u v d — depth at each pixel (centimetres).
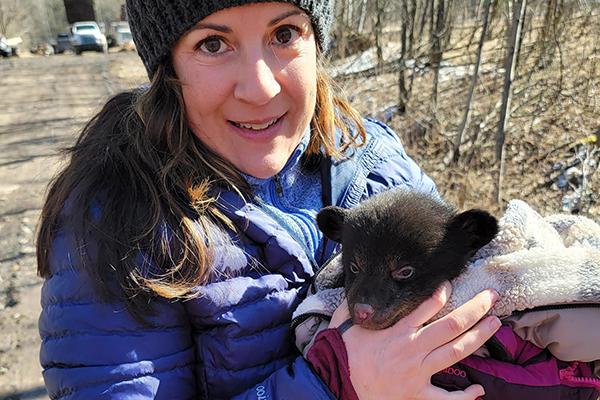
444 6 225
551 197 139
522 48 203
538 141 160
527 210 41
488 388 35
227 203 39
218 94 38
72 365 33
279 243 39
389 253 40
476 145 162
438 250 40
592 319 34
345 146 48
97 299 33
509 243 39
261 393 35
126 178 36
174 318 35
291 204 45
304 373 35
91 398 33
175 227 35
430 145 176
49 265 36
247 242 39
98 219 35
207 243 36
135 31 39
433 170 162
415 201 43
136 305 34
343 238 42
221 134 39
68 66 540
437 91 203
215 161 39
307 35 40
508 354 35
